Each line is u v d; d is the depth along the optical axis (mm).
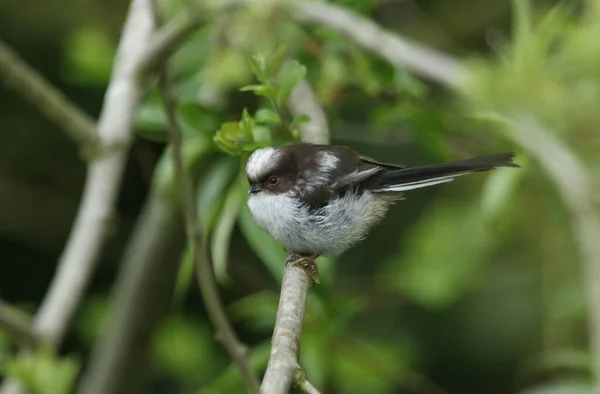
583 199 7414
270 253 8984
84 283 9891
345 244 8938
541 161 7902
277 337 6402
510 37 16859
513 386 15023
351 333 14445
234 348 7859
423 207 15922
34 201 16766
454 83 9672
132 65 10023
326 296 10203
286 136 8125
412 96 10914
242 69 10289
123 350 12570
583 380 10570
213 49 10258
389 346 13461
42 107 9539
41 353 8914
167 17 10680
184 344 13945
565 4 11188
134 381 12773
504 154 8547
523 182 12523
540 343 14711
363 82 10617
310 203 8617
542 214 12953
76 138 9898
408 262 13273
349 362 12016
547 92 8156
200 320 16250
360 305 11336
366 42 10023
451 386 15336
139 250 12344
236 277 14453
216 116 9359
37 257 17016
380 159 15398
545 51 8680
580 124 8156
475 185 14461
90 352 16062
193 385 13969
